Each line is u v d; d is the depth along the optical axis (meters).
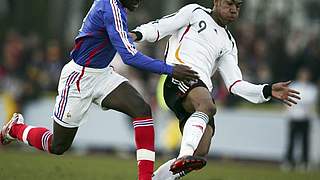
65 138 26.42
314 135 57.44
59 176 36.50
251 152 59.34
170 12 72.44
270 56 62.88
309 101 55.72
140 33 26.03
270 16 71.00
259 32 66.00
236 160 59.72
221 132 59.91
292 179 42.34
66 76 25.70
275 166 57.19
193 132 24.62
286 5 72.00
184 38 26.55
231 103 59.72
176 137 59.19
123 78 25.83
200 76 26.06
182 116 26.62
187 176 40.12
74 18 75.44
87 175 38.44
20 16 75.75
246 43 64.00
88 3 75.12
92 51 25.19
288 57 62.81
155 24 26.34
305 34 67.44
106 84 25.50
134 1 24.94
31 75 64.25
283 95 25.94
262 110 59.22
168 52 26.98
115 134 61.50
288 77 62.25
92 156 57.28
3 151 57.84
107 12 24.58
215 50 26.48
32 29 75.12
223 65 26.95
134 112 25.23
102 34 25.02
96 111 62.00
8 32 74.12
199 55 26.27
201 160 23.80
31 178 34.56
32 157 50.72
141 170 25.08
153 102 59.91
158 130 59.91
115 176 38.78
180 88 25.98
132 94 25.44
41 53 66.62
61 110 25.83
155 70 24.53
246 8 71.81
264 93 26.09
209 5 72.44
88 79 25.39
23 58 67.06
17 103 63.44
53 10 75.62
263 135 59.16
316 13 71.44
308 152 56.47
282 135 58.72
